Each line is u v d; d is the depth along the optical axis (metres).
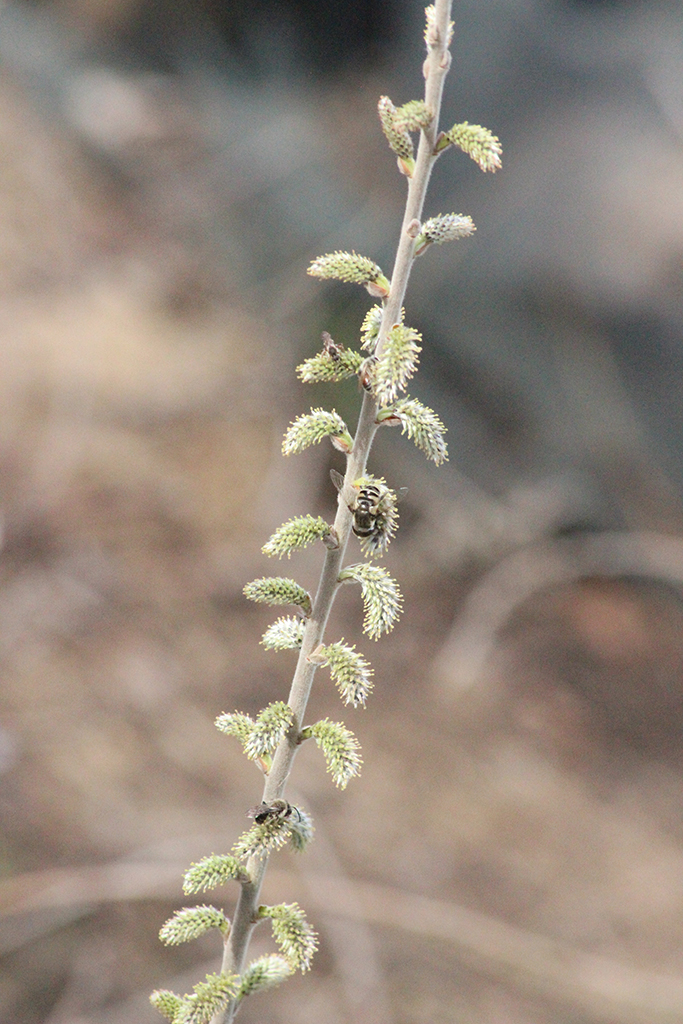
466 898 2.34
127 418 3.66
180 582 3.11
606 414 3.74
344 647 0.97
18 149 4.78
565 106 3.72
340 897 2.22
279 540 0.97
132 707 2.59
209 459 3.62
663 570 3.60
